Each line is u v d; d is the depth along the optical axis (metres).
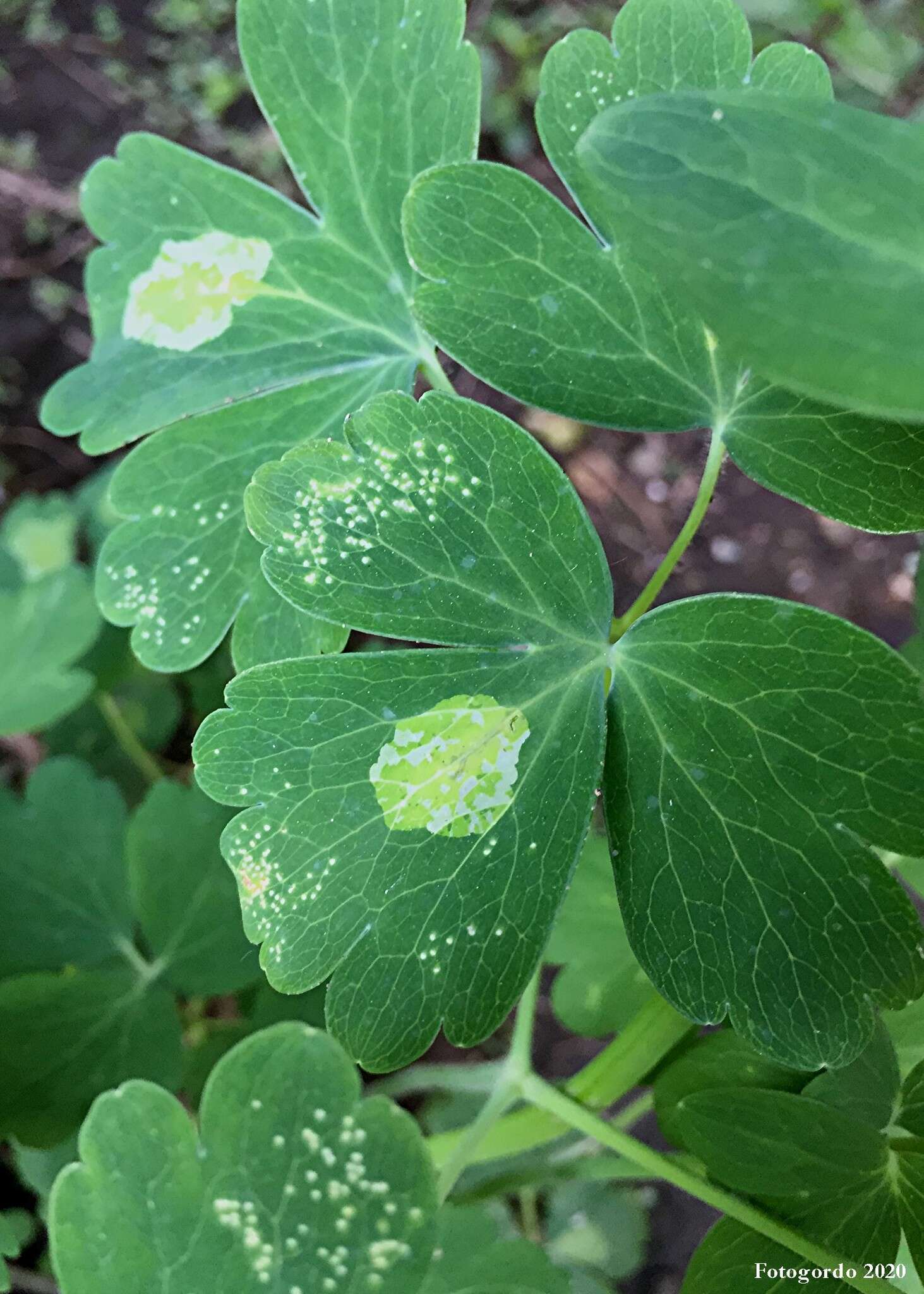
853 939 0.10
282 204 0.13
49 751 0.24
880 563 0.26
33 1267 0.20
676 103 0.08
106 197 0.14
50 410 0.14
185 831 0.17
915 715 0.10
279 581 0.10
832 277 0.08
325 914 0.10
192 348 0.13
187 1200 0.10
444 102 0.12
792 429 0.11
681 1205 0.21
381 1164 0.10
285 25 0.12
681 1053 0.13
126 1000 0.17
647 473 0.27
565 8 0.29
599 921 0.15
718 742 0.10
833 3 0.26
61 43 0.30
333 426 0.13
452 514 0.10
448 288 0.11
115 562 0.13
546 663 0.11
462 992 0.11
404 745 0.10
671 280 0.08
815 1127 0.11
